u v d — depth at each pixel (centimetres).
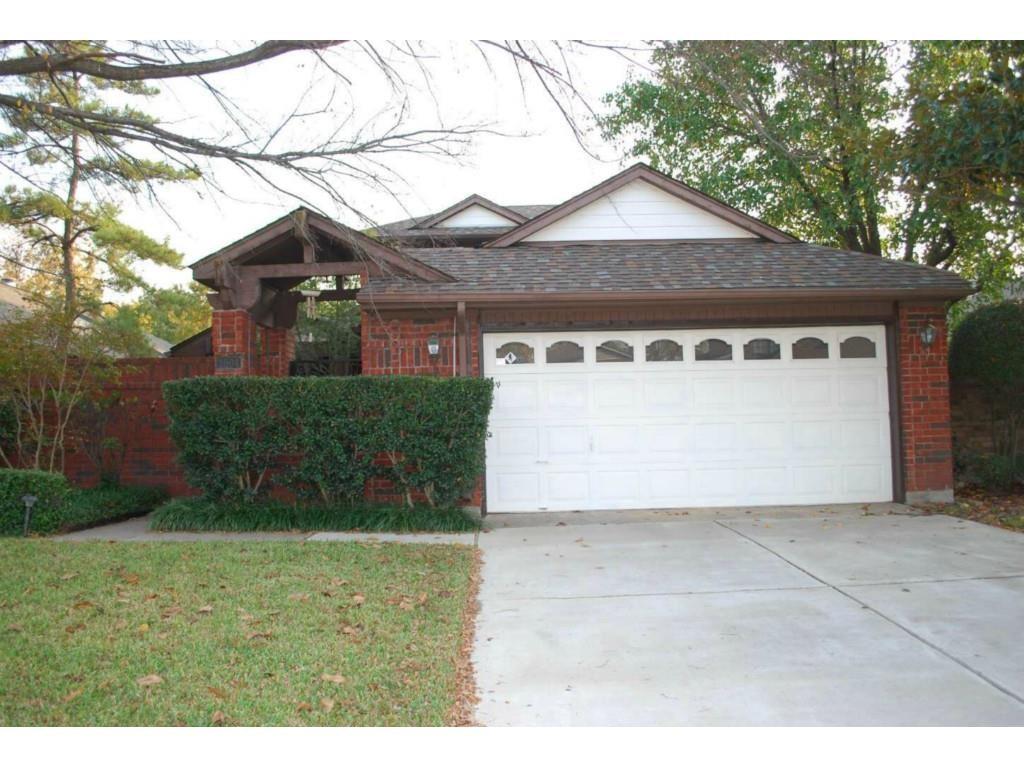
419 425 913
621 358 1044
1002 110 804
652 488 1042
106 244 1623
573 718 408
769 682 451
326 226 954
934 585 642
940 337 1045
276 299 1166
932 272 1065
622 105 1627
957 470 1153
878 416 1059
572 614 586
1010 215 962
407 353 1005
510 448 1034
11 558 718
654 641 523
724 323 1045
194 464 933
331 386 919
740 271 1060
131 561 708
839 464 1056
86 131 661
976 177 883
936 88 922
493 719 407
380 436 912
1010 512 973
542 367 1037
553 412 1038
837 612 577
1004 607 580
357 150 618
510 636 538
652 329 1046
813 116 1370
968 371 1145
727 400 1049
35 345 964
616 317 1037
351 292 1172
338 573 672
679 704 423
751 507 1044
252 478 961
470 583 668
